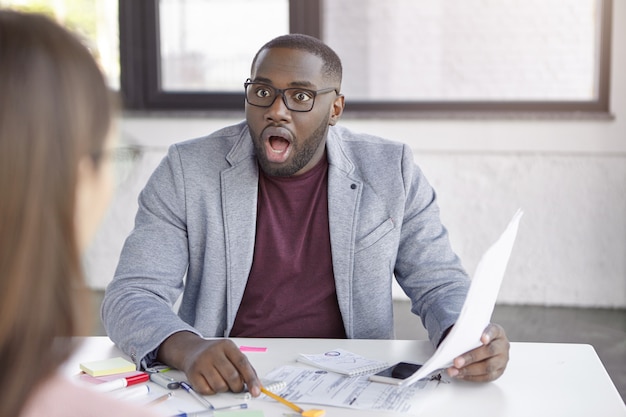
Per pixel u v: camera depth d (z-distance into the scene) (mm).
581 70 3691
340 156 1612
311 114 1512
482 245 3752
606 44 3615
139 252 1521
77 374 1195
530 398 1116
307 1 3777
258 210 1587
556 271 3721
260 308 1572
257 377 1122
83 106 450
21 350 426
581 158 3650
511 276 3756
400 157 1649
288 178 1589
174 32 3877
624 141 3609
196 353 1167
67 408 465
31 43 438
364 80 3836
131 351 1262
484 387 1157
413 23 3777
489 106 3740
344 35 3822
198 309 1577
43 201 427
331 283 1577
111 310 1396
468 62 3764
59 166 437
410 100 3805
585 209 3674
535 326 3438
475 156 3715
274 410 1059
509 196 3713
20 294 417
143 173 3803
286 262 1565
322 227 1583
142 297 1415
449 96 3797
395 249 1605
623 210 3650
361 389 1138
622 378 2818
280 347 1358
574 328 3408
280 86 1494
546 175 3676
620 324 3461
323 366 1227
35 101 430
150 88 3875
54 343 444
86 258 471
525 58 3723
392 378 1168
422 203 1646
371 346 1368
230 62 3877
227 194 1566
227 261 1557
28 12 460
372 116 3717
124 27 3824
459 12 3742
